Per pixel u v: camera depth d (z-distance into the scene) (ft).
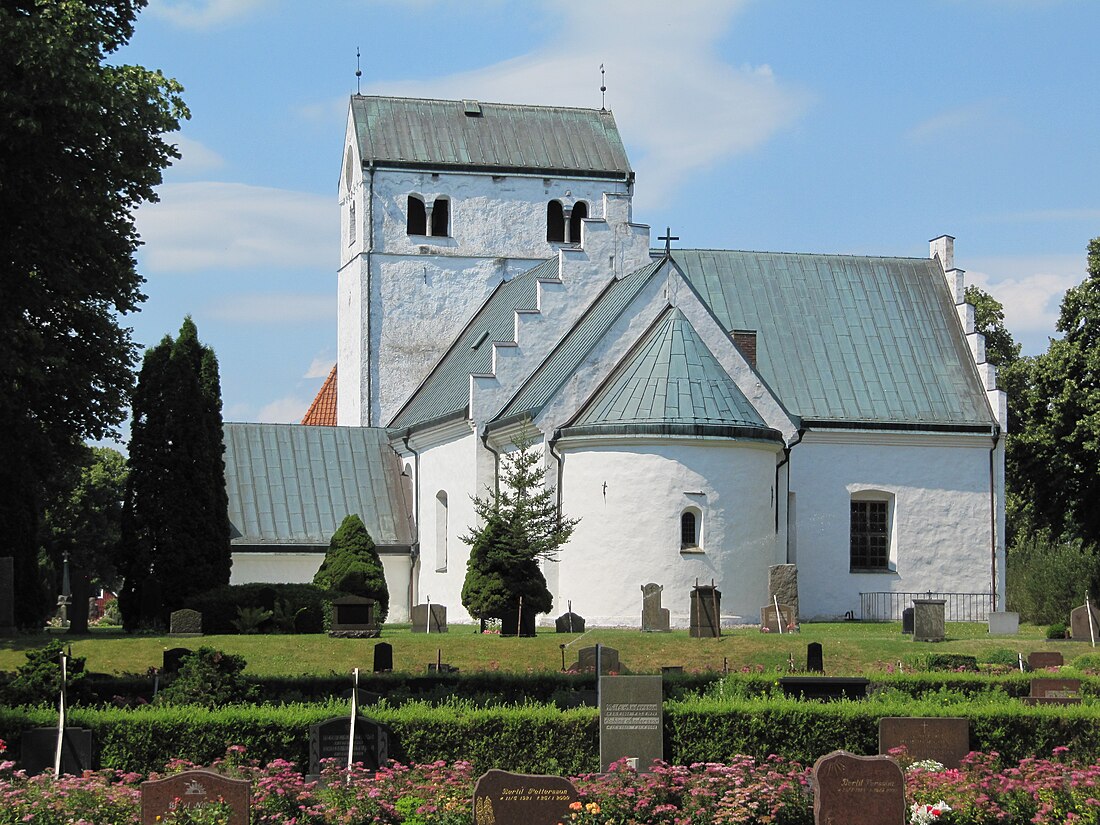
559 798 75.00
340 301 254.27
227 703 93.97
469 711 87.35
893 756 82.64
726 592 163.73
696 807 75.61
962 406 198.29
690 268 206.18
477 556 150.00
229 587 159.74
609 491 164.86
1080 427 197.26
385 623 199.72
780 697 95.71
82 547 310.24
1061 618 201.26
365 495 215.31
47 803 72.54
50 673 93.25
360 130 238.07
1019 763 84.69
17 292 136.67
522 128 244.42
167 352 175.32
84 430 163.63
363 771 79.82
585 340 178.40
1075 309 207.31
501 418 181.88
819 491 192.24
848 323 204.64
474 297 238.07
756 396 181.88
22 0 135.54
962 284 208.33
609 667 120.37
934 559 194.80
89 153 135.85
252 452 215.51
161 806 71.46
